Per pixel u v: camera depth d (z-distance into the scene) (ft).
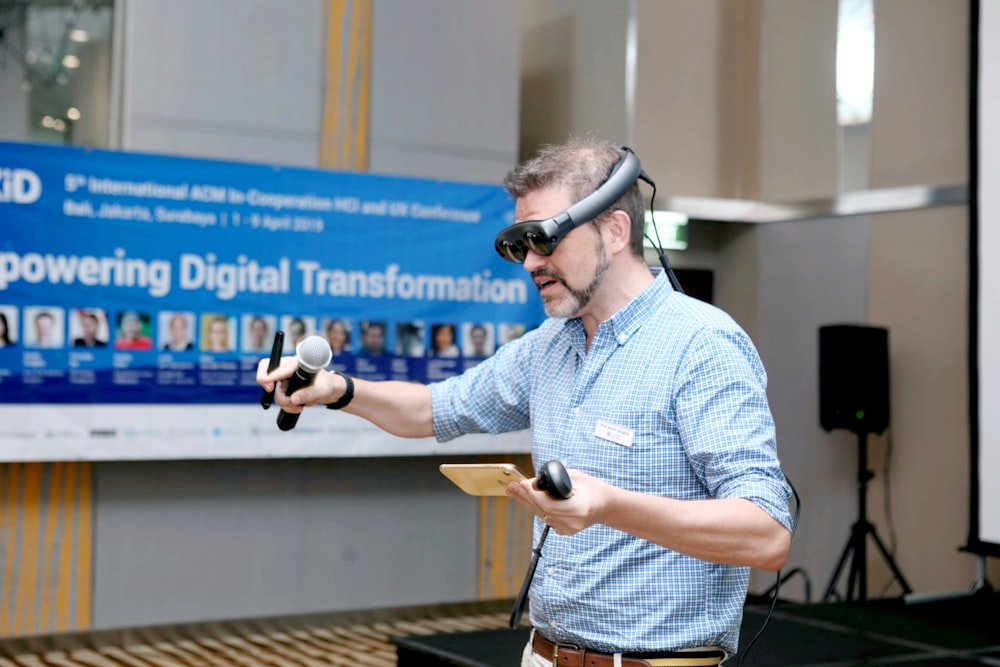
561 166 5.24
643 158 20.49
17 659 15.19
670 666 5.13
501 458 18.61
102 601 15.94
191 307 15.93
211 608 16.65
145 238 15.66
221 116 16.58
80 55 17.10
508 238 5.24
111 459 15.53
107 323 15.40
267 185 16.44
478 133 18.66
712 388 4.97
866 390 17.47
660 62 20.68
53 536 15.62
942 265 17.75
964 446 17.38
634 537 5.16
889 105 18.58
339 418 16.83
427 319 17.53
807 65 20.06
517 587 18.88
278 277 16.49
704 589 5.16
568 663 5.35
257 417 16.30
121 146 16.03
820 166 19.77
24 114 17.06
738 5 21.45
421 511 18.17
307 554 17.31
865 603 14.87
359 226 17.07
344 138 17.49
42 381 15.02
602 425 5.25
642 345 5.26
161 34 16.19
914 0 18.19
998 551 15.49
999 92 15.75
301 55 17.17
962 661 11.46
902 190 18.31
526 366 5.98
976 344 15.92
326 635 16.93
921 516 18.02
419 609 18.12
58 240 15.15
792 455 20.35
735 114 21.44
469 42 18.57
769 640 12.42
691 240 21.52
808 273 20.04
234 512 16.81
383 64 17.81
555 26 21.58
